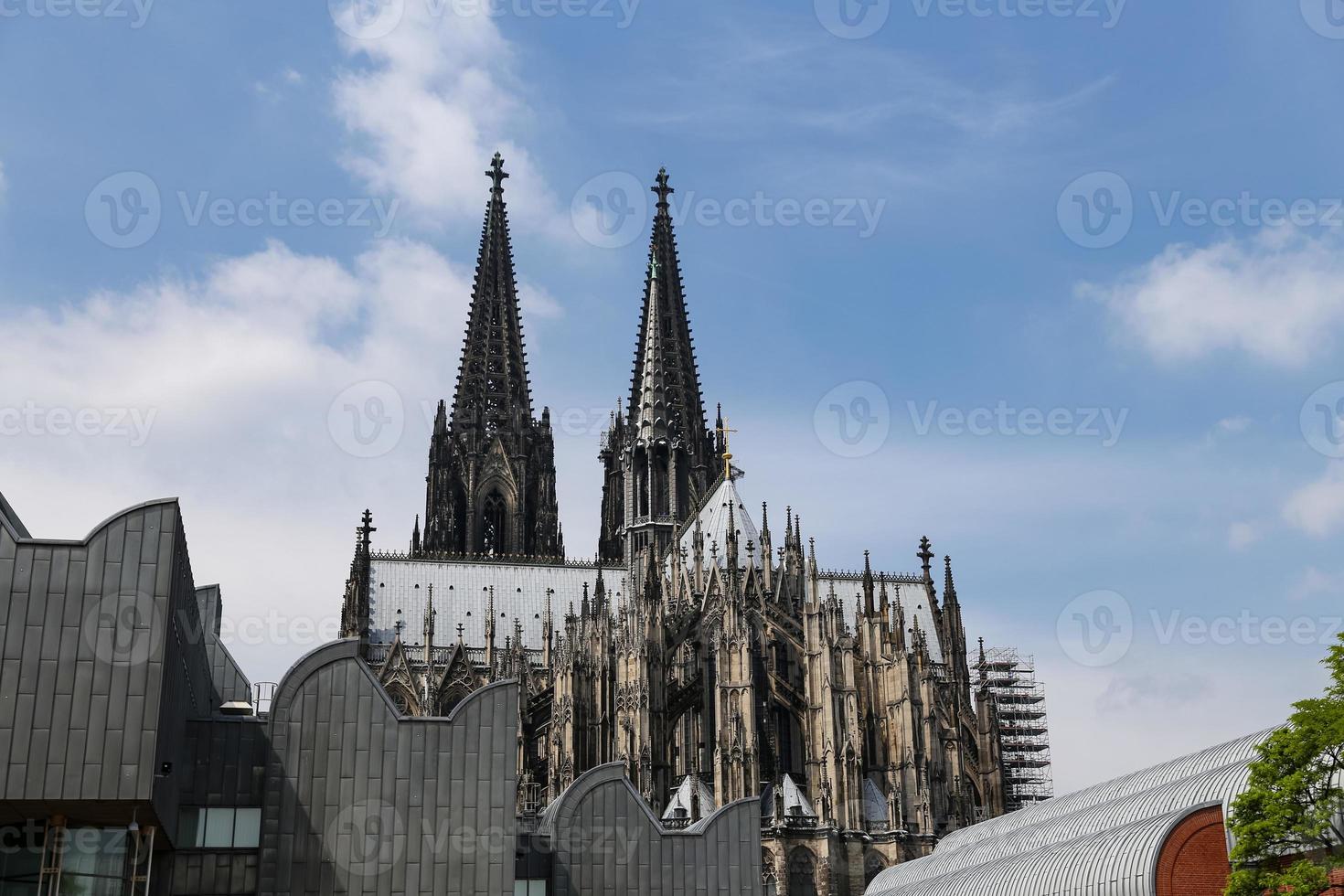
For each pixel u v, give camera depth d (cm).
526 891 8975
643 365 18700
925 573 16388
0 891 6975
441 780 8156
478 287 19262
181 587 7262
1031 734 19700
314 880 7888
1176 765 8975
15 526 7350
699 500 17800
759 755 12700
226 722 7994
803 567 14200
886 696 13550
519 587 16900
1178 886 7094
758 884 9281
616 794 9269
